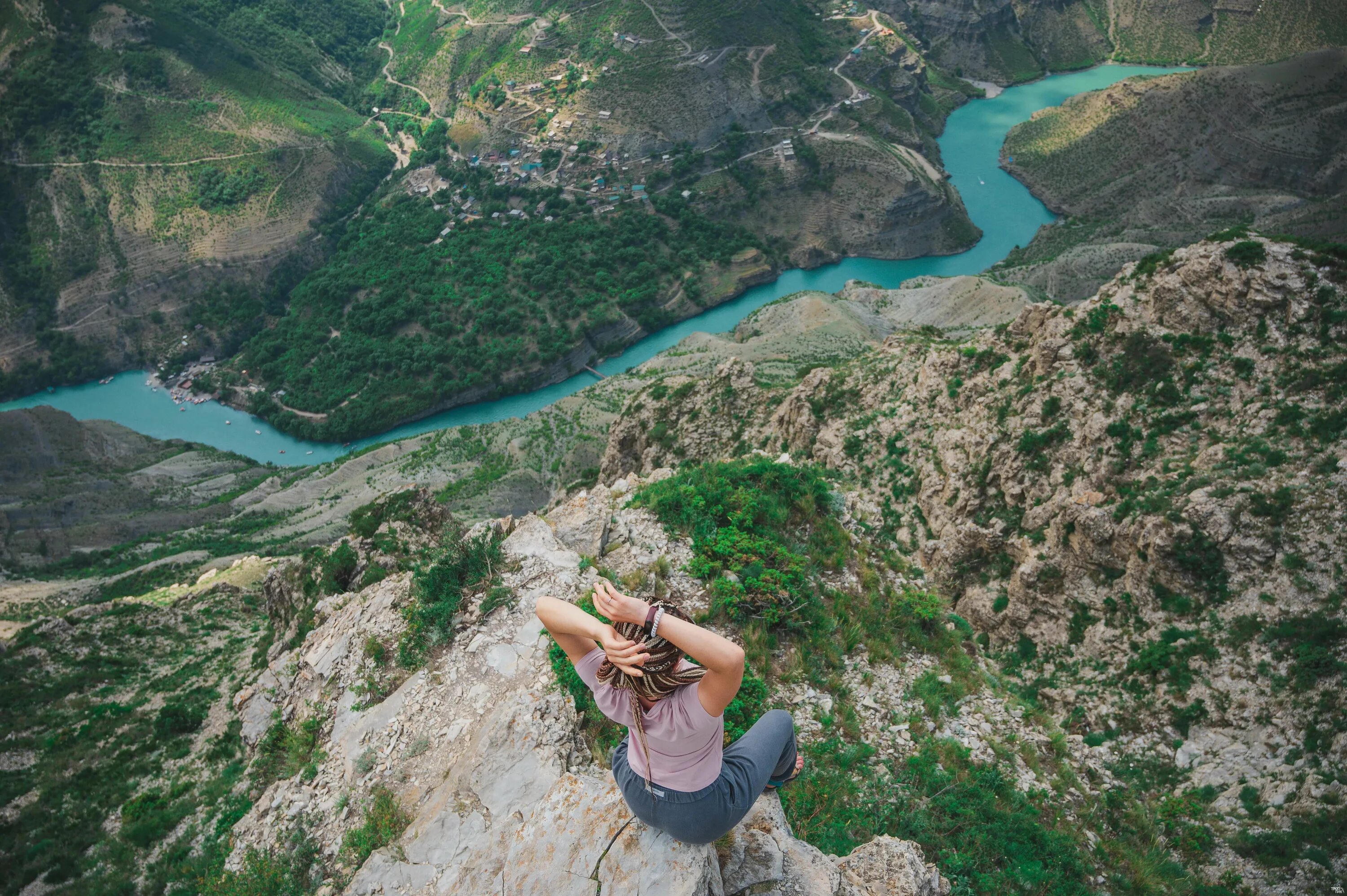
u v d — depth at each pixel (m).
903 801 13.52
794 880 6.67
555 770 10.50
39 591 107.12
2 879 28.64
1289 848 23.00
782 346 135.38
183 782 32.38
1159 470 38.25
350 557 37.84
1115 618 35.72
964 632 19.48
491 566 15.14
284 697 17.83
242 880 11.91
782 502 19.05
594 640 5.29
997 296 139.12
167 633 52.16
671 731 5.37
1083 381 44.00
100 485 154.00
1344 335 36.75
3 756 37.97
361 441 187.12
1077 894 13.23
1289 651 29.84
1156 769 28.81
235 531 134.88
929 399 53.25
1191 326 41.34
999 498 45.31
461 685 12.92
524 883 6.25
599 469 84.75
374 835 10.91
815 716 14.77
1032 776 16.12
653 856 6.02
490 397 192.12
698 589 16.28
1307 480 32.94
